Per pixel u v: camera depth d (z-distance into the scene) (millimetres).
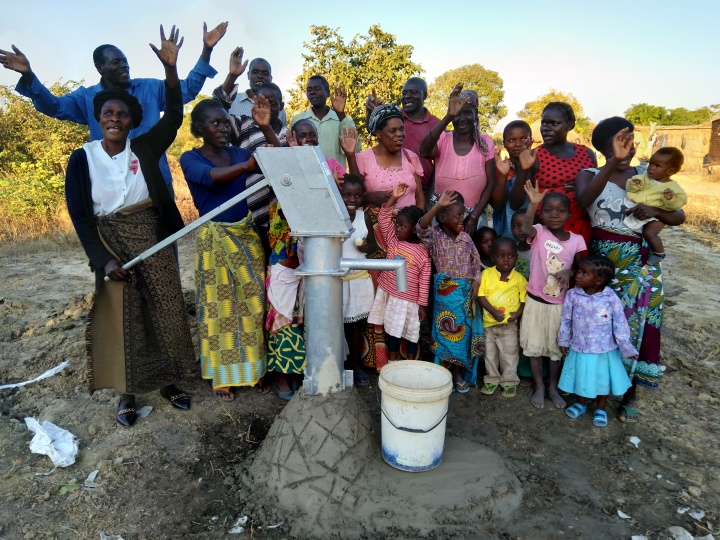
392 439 2863
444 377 2979
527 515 2719
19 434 3451
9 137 14133
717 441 3355
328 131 5387
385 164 3994
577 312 3494
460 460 2984
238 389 3951
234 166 3326
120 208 3264
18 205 9977
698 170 28938
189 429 3475
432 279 4121
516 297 3754
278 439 2959
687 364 4344
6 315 5488
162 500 2867
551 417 3623
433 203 4379
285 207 2727
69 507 2820
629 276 3502
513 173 4477
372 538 2559
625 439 3373
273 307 3639
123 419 3502
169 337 3533
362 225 3842
